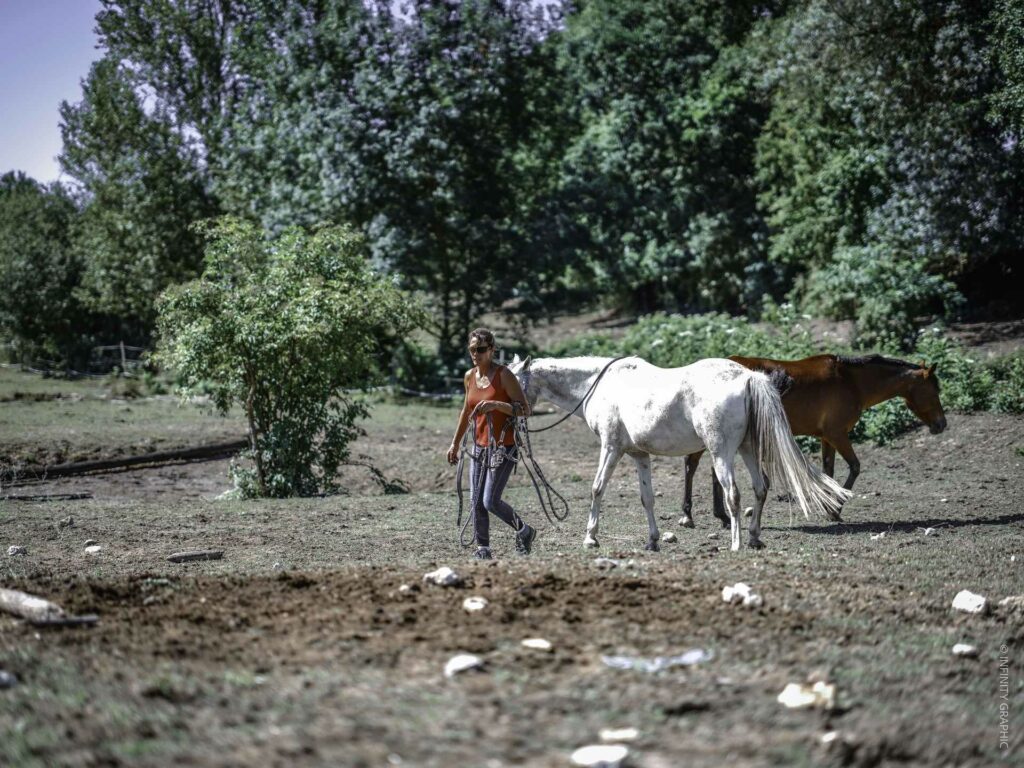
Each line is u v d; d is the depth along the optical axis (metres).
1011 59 23.67
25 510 13.20
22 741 3.96
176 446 20.70
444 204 32.19
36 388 34.97
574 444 20.39
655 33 42.03
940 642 5.77
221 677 4.79
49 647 5.31
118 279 39.56
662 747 4.00
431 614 5.93
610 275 42.38
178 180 39.22
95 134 41.06
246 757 3.82
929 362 19.92
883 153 29.95
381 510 12.89
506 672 4.85
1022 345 25.31
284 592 6.62
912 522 11.26
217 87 42.12
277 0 34.16
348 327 15.20
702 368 9.22
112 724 4.15
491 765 3.77
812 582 7.23
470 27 31.52
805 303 31.91
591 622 5.80
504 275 33.19
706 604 6.26
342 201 30.98
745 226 40.03
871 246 28.78
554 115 34.16
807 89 29.05
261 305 14.78
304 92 32.41
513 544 10.16
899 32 26.27
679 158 41.28
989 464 15.45
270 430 15.38
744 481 14.69
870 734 4.25
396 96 31.27
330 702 4.43
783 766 3.86
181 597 6.55
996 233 27.05
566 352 29.28
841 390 11.93
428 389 32.06
